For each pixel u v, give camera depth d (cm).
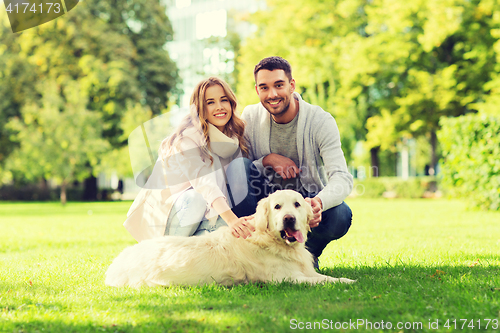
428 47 2086
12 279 375
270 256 334
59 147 2222
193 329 223
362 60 2300
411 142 3328
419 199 2231
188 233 372
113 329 226
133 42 2605
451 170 1198
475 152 1118
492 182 1084
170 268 321
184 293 298
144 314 251
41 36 2383
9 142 2667
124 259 343
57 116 2230
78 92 2311
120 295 299
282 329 219
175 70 2630
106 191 3203
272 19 2766
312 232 407
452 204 1574
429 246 542
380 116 2573
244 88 2366
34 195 3148
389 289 302
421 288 300
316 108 407
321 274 377
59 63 2433
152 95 2572
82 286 339
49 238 757
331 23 2534
